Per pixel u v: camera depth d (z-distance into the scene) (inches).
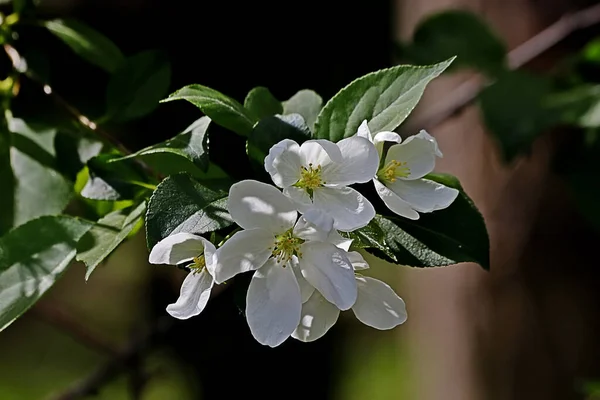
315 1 40.5
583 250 39.4
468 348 44.1
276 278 23.5
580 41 37.1
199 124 24.3
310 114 25.4
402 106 24.2
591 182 32.6
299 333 24.2
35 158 26.7
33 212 26.5
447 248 24.5
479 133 41.1
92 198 25.1
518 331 41.3
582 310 39.7
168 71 27.2
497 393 42.4
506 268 41.1
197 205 23.5
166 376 43.6
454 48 33.6
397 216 24.6
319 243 23.5
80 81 30.3
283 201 23.4
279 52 41.0
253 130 24.0
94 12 38.9
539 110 31.9
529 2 38.7
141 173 25.2
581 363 39.9
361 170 23.6
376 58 42.8
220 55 40.3
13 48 27.2
